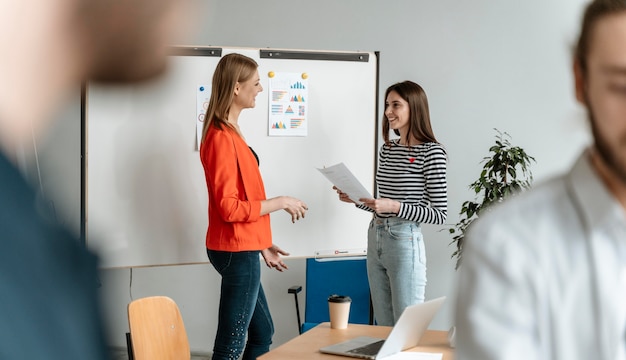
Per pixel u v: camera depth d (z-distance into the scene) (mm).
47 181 382
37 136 377
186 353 2789
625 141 768
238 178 3629
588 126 801
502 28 5258
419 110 3832
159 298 2730
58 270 366
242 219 3518
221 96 3594
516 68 5277
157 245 4289
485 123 5270
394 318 3816
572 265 760
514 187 4711
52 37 370
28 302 346
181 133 4297
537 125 5293
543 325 754
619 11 769
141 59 388
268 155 4445
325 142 4512
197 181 4324
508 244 768
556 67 5281
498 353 734
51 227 370
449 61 5227
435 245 5242
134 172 4250
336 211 4504
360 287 4648
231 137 3572
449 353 2508
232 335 3596
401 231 3762
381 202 3701
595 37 777
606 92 770
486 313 753
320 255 4484
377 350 2480
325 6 5137
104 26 376
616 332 748
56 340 353
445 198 3775
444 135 5246
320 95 4504
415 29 5199
